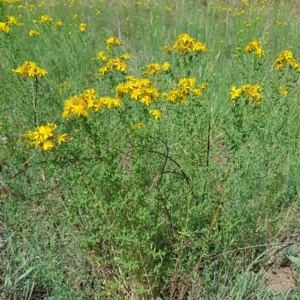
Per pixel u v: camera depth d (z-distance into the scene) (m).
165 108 3.19
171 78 3.51
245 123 2.65
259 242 2.91
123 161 2.92
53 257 2.54
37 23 6.62
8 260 2.66
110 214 2.50
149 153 2.76
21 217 2.94
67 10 7.93
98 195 2.30
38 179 3.31
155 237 2.55
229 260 2.74
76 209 2.45
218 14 7.93
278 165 3.42
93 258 2.53
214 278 2.55
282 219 3.14
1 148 3.57
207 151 2.69
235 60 5.05
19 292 2.59
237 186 2.86
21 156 3.55
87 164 2.29
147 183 2.58
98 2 8.43
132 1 8.58
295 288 2.65
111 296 2.51
